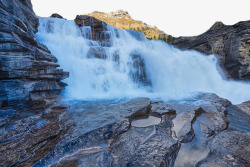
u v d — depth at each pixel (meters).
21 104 5.05
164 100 7.56
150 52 15.20
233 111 6.05
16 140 2.92
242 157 2.64
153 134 3.43
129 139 3.23
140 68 13.30
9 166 2.27
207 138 3.57
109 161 2.45
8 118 3.76
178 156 2.86
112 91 10.73
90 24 16.73
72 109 5.48
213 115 5.15
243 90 16.55
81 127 3.67
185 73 16.50
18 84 4.98
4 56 4.56
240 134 3.63
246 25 19.45
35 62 5.69
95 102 6.91
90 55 11.92
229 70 22.14
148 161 2.41
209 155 2.82
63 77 7.63
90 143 3.04
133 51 13.94
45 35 12.37
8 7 5.10
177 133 3.66
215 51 23.92
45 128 3.58
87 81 10.15
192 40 27.25
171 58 17.22
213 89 17.42
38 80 6.10
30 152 2.62
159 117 4.74
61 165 2.35
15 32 5.11
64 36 13.85
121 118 4.30
